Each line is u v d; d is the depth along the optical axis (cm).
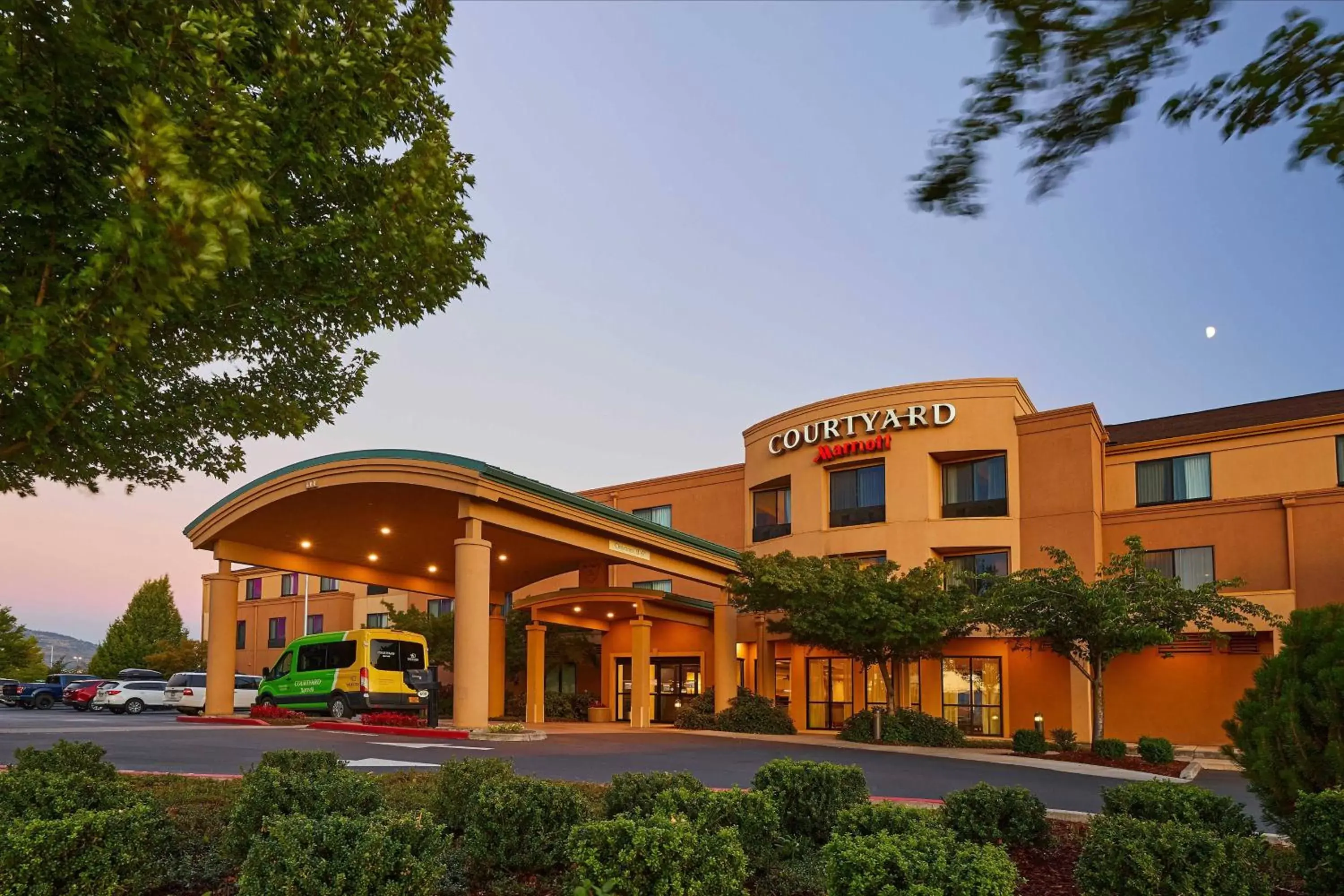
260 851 535
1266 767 771
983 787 821
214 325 754
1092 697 2239
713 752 1761
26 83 491
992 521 2692
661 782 767
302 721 2297
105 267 430
